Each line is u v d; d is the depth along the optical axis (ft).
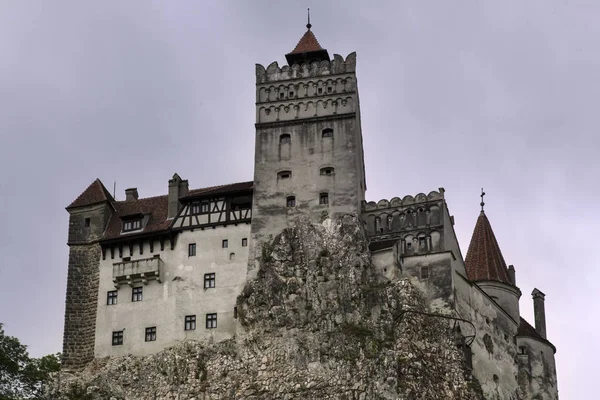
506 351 329.11
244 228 323.57
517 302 348.79
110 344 319.27
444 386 291.17
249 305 309.63
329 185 325.62
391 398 285.23
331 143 331.16
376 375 289.94
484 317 322.75
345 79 338.75
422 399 285.43
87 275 331.57
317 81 340.18
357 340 297.53
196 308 316.40
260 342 304.09
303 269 312.91
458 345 301.02
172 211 335.47
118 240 330.34
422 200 326.03
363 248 314.55
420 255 314.35
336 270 310.45
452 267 310.45
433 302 307.17
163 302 319.88
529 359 335.67
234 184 343.87
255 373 300.20
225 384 300.20
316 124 334.44
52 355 319.88
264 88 343.05
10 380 276.62
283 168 330.13
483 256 351.46
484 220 361.92
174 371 305.53
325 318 303.68
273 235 321.32
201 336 312.50
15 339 280.51
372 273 311.88
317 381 294.66
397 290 305.73
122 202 347.77
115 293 325.42
